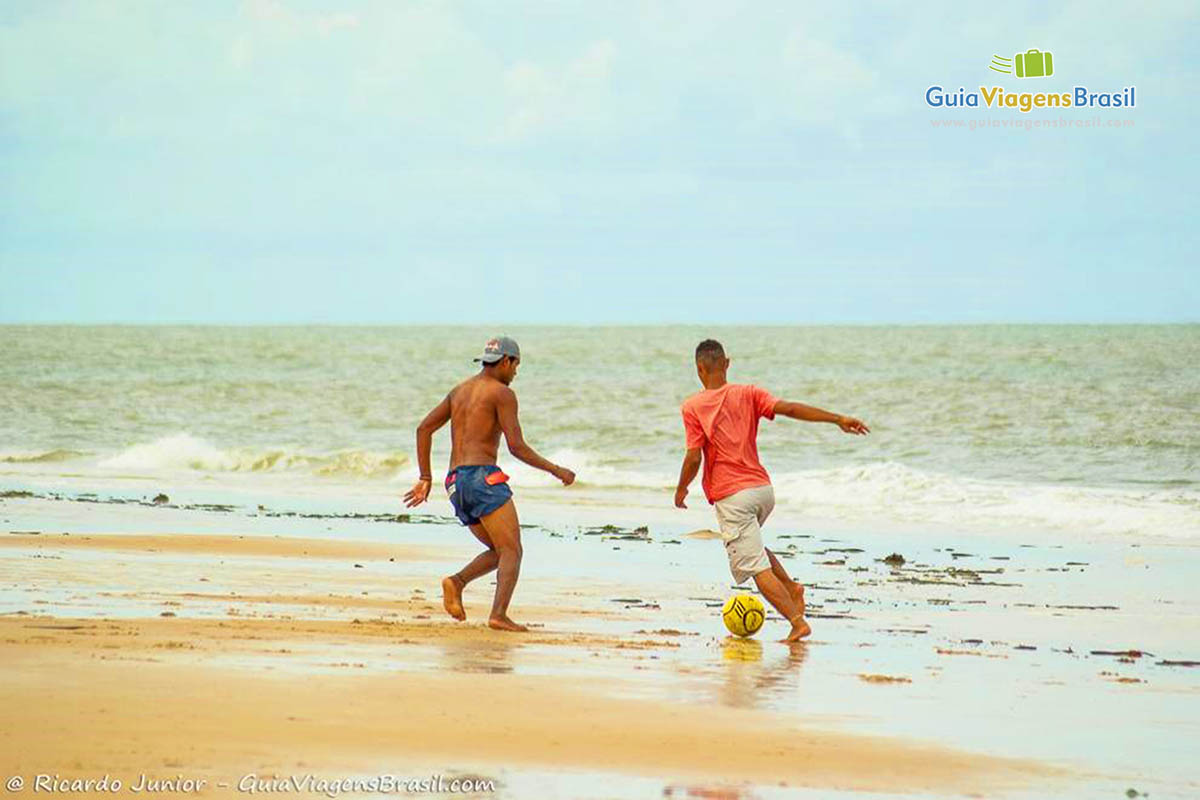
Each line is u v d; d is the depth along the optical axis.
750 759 16.30
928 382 157.50
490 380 28.16
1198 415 110.88
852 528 58.12
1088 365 185.00
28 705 16.83
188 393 154.50
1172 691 22.33
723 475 28.78
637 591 35.94
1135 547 51.03
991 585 39.19
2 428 117.56
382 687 19.25
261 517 56.19
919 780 15.77
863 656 25.61
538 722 17.61
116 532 46.72
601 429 112.81
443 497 70.75
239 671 19.83
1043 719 19.69
